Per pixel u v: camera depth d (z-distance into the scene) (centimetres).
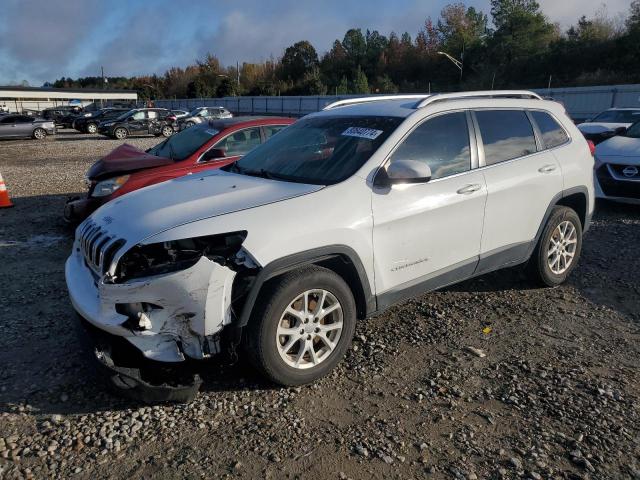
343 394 344
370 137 396
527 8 6297
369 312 378
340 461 283
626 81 4991
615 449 290
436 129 413
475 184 419
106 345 322
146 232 320
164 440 300
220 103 6556
